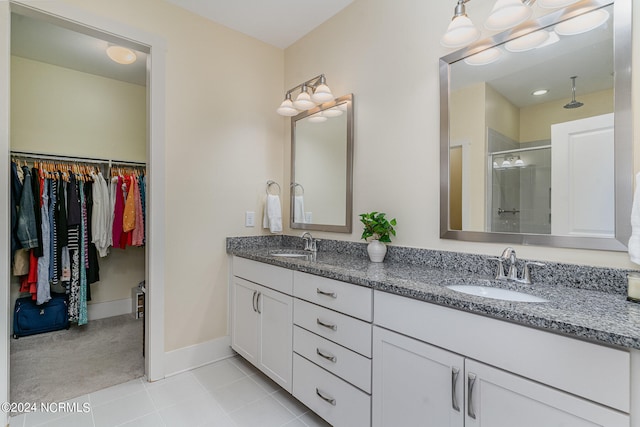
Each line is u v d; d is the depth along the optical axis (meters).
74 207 2.75
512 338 0.91
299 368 1.67
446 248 1.61
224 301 2.34
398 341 1.20
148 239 2.01
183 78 2.13
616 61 1.14
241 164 2.44
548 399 0.84
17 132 2.75
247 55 2.48
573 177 1.23
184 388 1.92
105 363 2.21
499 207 1.43
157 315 2.01
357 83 2.08
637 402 0.73
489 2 1.47
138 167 3.35
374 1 1.97
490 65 1.46
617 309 0.92
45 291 2.61
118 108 3.29
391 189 1.86
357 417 1.35
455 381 1.03
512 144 1.39
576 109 1.23
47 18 1.68
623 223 1.12
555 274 1.25
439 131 1.63
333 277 1.46
